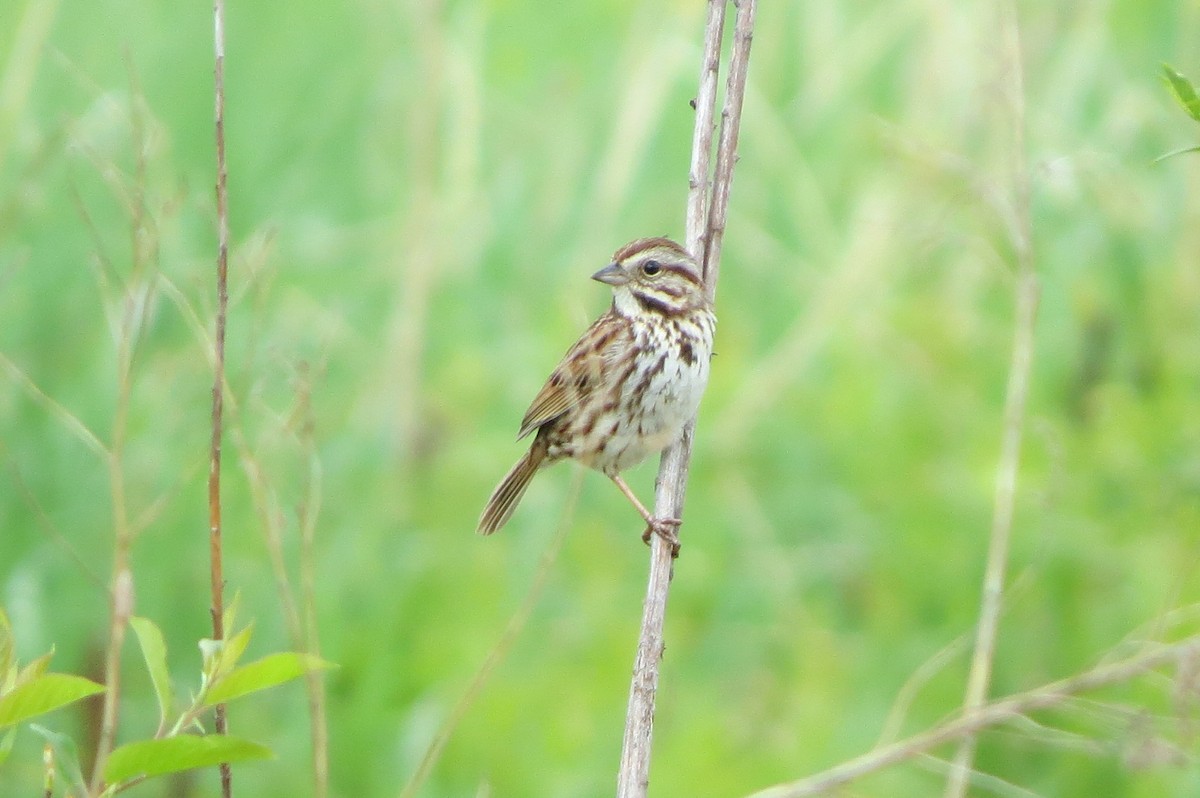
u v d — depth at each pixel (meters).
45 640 11.48
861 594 12.90
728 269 15.07
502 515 11.59
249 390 9.81
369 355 14.20
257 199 13.91
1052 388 13.58
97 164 9.62
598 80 15.59
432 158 15.02
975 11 14.58
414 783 7.66
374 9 15.48
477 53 15.59
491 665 7.80
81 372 12.55
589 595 12.59
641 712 8.02
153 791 11.01
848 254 14.27
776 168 15.09
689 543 13.13
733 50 8.75
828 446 13.81
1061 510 12.21
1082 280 13.62
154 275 7.13
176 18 14.41
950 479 13.07
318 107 14.80
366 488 13.30
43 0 13.47
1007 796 10.95
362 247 14.73
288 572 12.26
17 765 10.59
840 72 15.36
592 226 14.72
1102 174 13.28
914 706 11.66
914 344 14.18
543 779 11.18
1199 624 11.58
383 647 12.01
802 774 10.99
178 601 12.08
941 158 12.21
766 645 12.38
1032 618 12.02
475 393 14.20
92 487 12.13
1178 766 8.82
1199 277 13.62
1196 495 12.33
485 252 14.91
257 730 11.62
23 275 12.55
